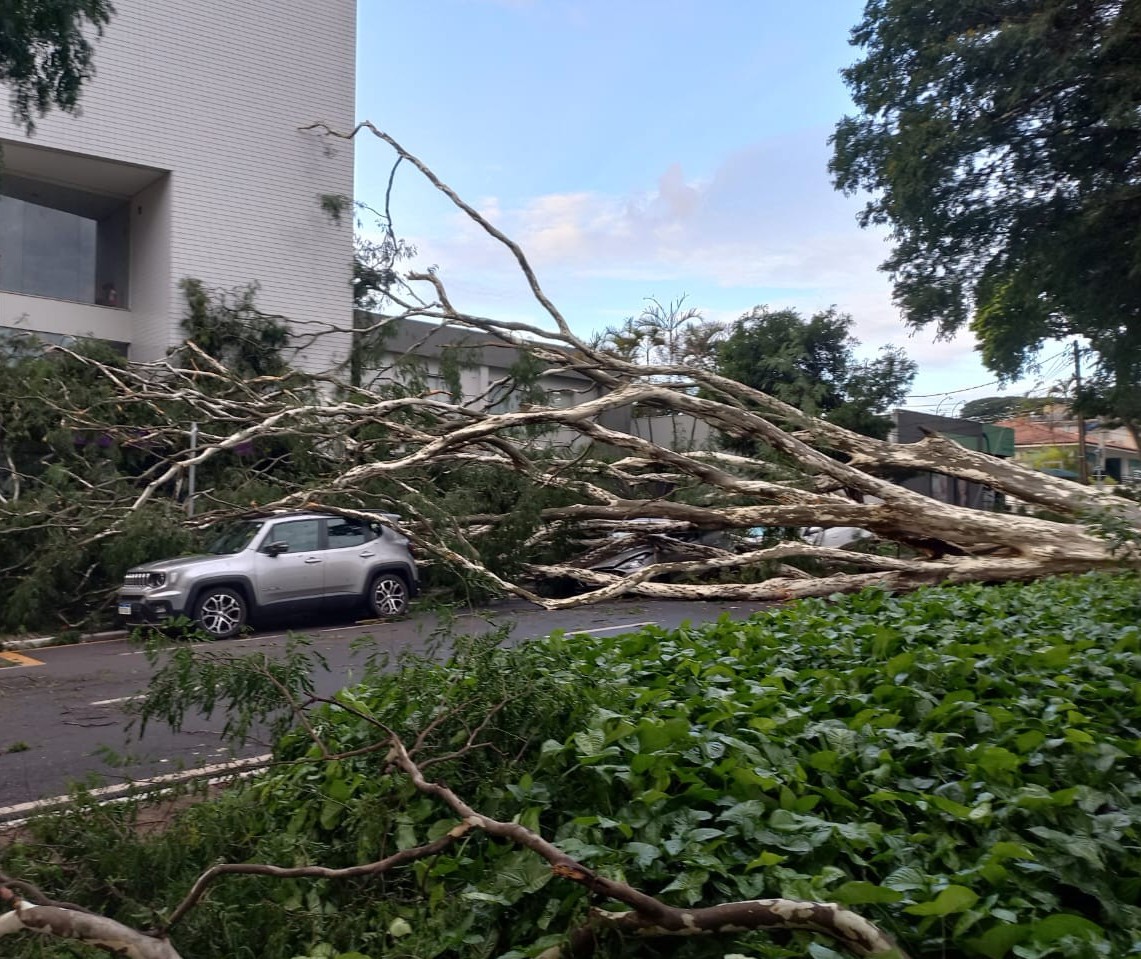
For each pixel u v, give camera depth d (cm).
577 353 1535
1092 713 464
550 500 1456
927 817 363
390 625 1318
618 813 362
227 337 1916
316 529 1370
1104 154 1611
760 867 322
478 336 2594
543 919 329
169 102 1916
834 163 1817
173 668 439
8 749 708
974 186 1708
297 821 429
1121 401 2050
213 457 1559
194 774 478
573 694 447
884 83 1725
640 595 1358
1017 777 381
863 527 1342
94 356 1566
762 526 1382
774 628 695
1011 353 2020
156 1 1895
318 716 471
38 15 811
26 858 391
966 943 289
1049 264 1683
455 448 1332
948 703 449
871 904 302
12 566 1273
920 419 3067
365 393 1541
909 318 1859
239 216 2012
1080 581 952
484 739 432
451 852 383
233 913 348
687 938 306
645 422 3016
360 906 375
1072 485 1353
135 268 2038
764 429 1328
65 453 1430
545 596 1642
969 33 1577
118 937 293
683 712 443
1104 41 1446
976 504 2561
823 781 387
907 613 741
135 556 1262
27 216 1991
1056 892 322
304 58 2098
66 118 1788
